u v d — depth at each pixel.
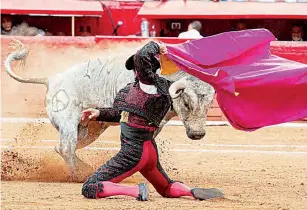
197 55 13.47
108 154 17.95
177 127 24.77
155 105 12.08
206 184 14.77
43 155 17.38
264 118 13.33
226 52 13.55
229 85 12.82
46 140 20.75
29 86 26.64
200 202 12.29
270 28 31.19
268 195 13.37
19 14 31.31
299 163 18.11
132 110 12.05
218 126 25.14
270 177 15.83
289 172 16.61
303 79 13.23
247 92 13.23
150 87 12.11
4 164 16.11
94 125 15.13
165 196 12.64
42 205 11.86
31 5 31.19
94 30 32.91
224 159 18.62
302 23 30.81
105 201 12.20
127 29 32.94
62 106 14.96
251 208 11.98
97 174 12.37
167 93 12.12
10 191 13.26
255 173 16.41
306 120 26.36
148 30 31.34
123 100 12.16
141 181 15.05
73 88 14.99
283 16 30.30
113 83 14.84
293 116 13.31
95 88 14.92
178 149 20.23
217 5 31.11
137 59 12.10
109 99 14.88
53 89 15.12
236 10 30.72
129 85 12.31
